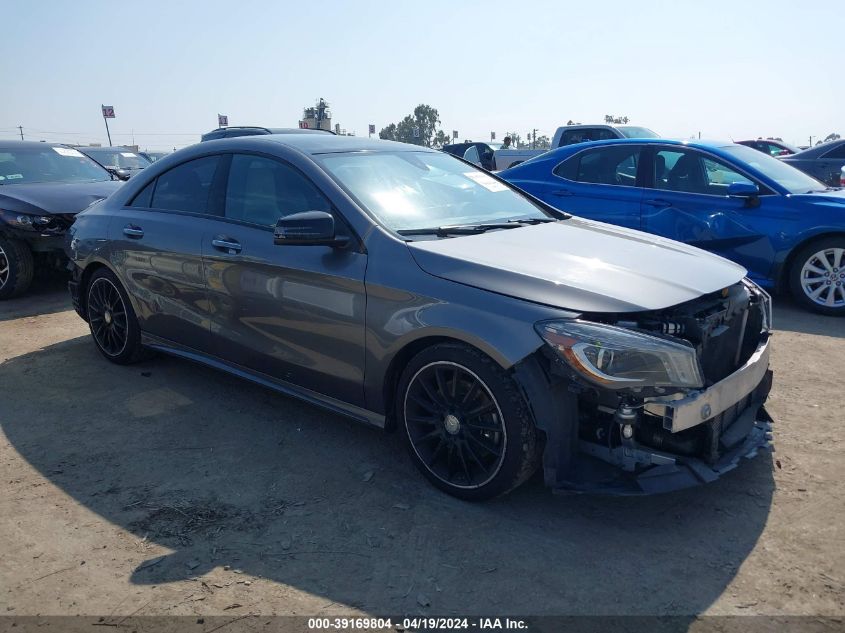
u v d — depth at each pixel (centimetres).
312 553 276
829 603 245
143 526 296
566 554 275
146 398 438
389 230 336
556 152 775
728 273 334
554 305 280
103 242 473
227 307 395
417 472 344
